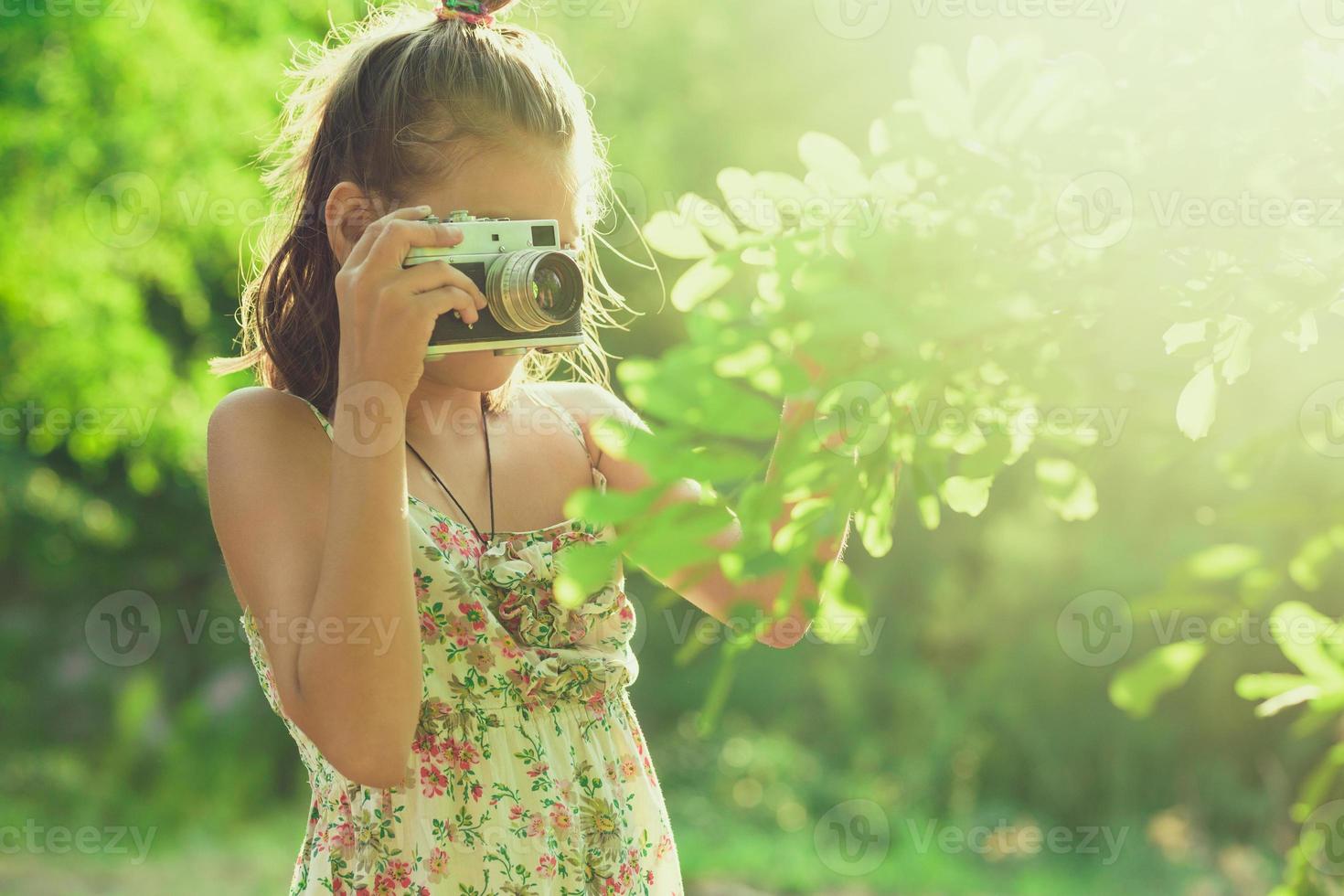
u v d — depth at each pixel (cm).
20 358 714
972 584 944
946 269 67
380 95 128
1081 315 70
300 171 147
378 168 128
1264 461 84
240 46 711
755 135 896
